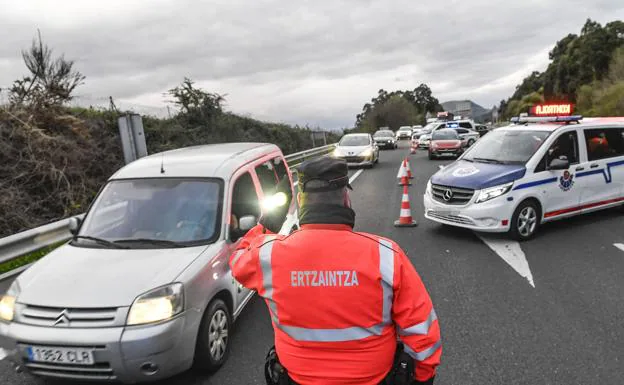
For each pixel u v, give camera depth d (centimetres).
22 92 1020
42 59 1029
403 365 176
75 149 1029
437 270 603
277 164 601
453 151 2139
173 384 363
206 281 370
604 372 357
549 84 6756
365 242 176
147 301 333
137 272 359
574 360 376
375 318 171
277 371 190
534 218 719
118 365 322
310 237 177
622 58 4184
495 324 444
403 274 170
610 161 794
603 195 796
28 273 382
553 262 612
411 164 2017
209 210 431
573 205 763
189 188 450
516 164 730
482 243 711
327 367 175
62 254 403
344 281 170
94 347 321
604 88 4038
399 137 4628
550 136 748
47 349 327
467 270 596
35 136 952
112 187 467
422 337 169
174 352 334
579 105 4528
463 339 418
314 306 172
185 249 396
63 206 944
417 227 835
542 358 380
